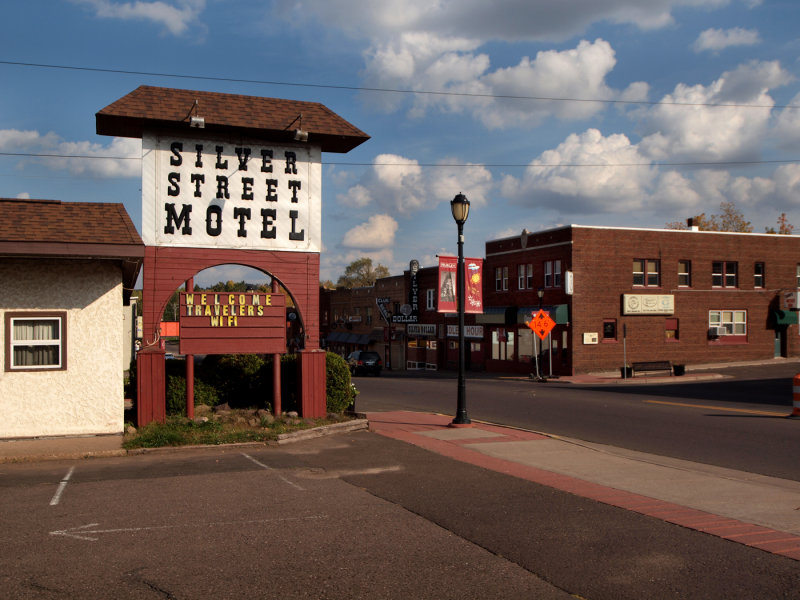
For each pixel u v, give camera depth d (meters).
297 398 15.85
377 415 19.02
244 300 14.95
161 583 5.74
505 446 13.40
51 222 12.78
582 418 18.14
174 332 15.90
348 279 113.50
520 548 6.77
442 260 16.98
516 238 43.09
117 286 13.54
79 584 5.70
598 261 38.56
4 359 12.81
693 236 40.81
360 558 6.44
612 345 38.72
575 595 5.52
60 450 11.90
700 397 23.80
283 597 5.45
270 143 15.34
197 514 8.02
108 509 8.23
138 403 14.09
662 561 6.35
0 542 6.87
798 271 43.72
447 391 27.77
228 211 14.95
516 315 42.38
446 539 7.07
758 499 8.95
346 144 16.02
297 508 8.34
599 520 7.84
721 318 41.62
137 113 14.02
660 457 12.48
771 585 5.70
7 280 12.89
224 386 16.08
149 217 14.41
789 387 27.34
